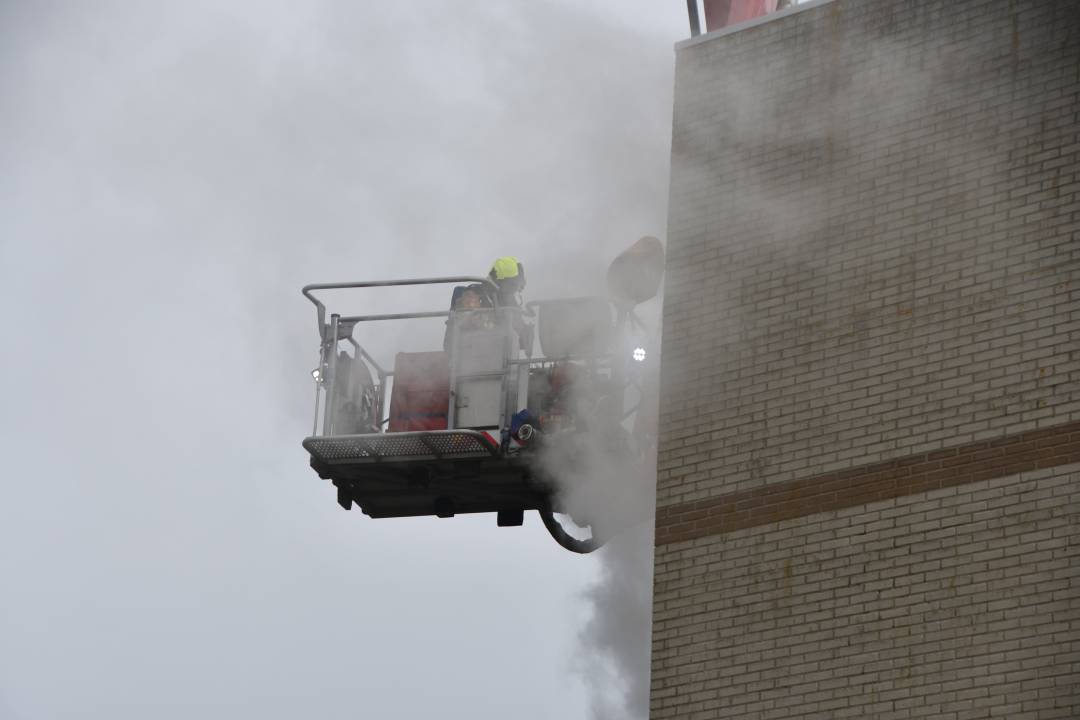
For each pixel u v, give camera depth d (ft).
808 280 66.28
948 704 58.34
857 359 64.13
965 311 62.54
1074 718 56.13
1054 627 57.36
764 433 65.10
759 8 74.54
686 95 71.92
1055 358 60.29
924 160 65.41
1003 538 59.11
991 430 60.59
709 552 64.54
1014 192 63.05
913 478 61.41
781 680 61.62
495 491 79.61
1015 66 64.64
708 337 67.62
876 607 60.64
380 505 81.87
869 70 67.92
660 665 64.03
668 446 66.80
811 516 62.95
